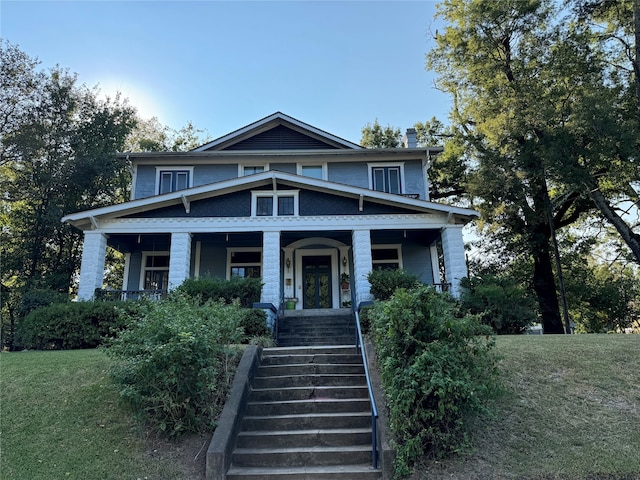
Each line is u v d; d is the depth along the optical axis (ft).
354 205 49.21
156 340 20.65
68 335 38.91
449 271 47.34
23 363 28.32
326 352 29.66
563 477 16.74
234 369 25.21
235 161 60.39
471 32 72.28
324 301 56.03
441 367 18.17
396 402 18.35
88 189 76.84
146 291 47.32
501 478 16.85
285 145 63.93
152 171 60.29
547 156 58.39
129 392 19.92
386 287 44.45
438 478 17.13
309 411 22.95
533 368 25.44
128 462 18.35
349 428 21.58
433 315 19.44
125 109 84.79
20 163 75.31
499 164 66.69
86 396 23.18
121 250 56.70
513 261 84.53
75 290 82.53
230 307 28.22
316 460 19.44
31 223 74.59
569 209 78.02
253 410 22.99
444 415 18.34
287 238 54.95
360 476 18.26
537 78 66.59
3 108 72.95
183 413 20.27
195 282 44.14
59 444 19.47
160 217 48.16
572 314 89.71
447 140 90.38
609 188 68.54
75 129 78.38
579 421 20.34
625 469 16.97
